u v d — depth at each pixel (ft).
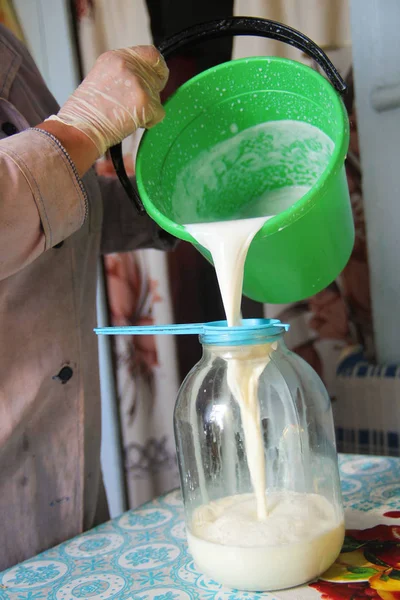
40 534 2.54
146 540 2.23
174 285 4.49
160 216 2.09
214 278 4.44
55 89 4.59
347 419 3.92
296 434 1.98
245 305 4.28
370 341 4.21
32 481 2.52
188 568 1.98
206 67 4.11
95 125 2.16
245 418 1.95
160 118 2.23
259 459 1.91
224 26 2.27
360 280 4.16
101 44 4.40
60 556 2.17
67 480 2.62
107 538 2.29
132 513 2.52
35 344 2.53
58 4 4.43
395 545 1.98
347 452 3.91
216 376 2.03
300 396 1.98
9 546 2.46
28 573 2.06
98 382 2.91
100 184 3.28
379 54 3.53
